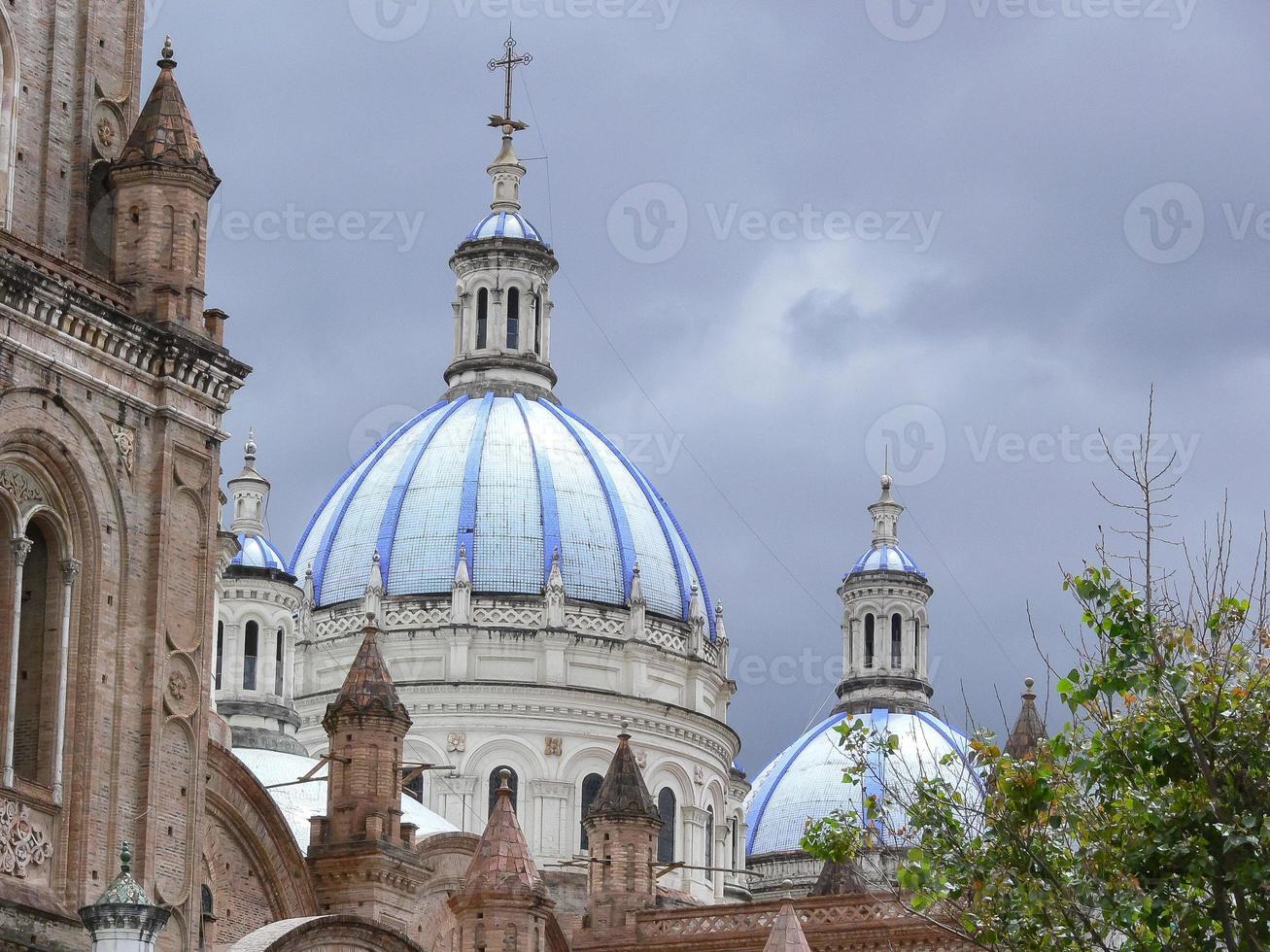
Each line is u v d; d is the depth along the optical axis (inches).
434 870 3981.3
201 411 2824.8
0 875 2536.9
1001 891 2488.9
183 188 2829.7
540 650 5398.6
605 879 4207.7
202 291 2842.0
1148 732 2395.4
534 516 5546.3
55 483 2674.7
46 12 2802.7
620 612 5487.2
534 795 5260.8
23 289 2630.4
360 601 5442.9
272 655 4997.5
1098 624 2407.7
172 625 2748.5
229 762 3501.5
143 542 2741.1
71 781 2628.0
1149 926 2411.4
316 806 4207.7
